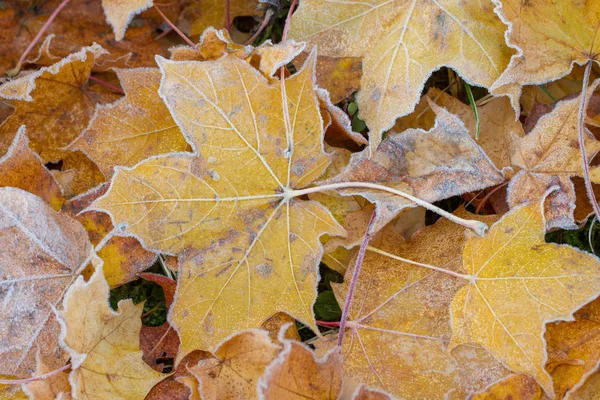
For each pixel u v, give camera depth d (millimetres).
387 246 574
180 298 546
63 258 553
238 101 550
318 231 554
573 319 533
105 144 572
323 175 584
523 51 557
